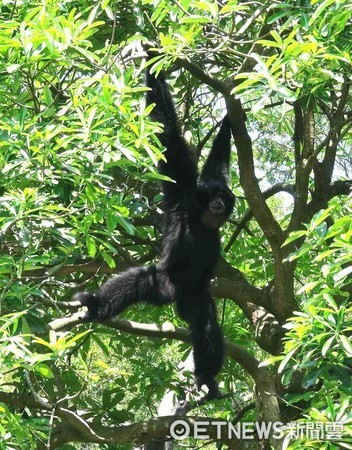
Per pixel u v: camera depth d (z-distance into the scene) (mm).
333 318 7426
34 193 7766
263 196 11828
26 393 10258
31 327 8781
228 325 13711
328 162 11992
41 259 7996
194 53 8430
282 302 11547
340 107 10727
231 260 13758
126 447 11828
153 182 12430
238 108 10125
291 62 7582
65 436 10312
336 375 7941
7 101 8562
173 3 8664
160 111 10578
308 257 12406
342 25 7730
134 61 10234
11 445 8312
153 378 12477
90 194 8008
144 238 12133
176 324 13391
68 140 7426
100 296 10273
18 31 8375
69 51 8508
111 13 8195
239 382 15312
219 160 11586
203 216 11070
